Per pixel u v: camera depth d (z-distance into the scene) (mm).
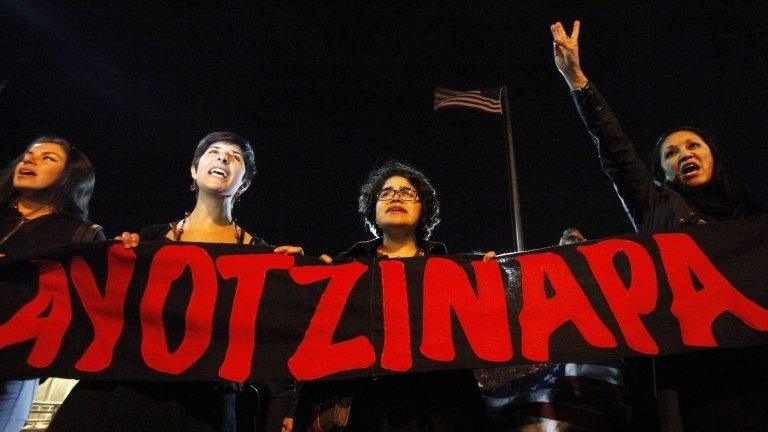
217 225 2660
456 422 2086
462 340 2230
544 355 2188
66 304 2236
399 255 2738
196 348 2191
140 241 2373
